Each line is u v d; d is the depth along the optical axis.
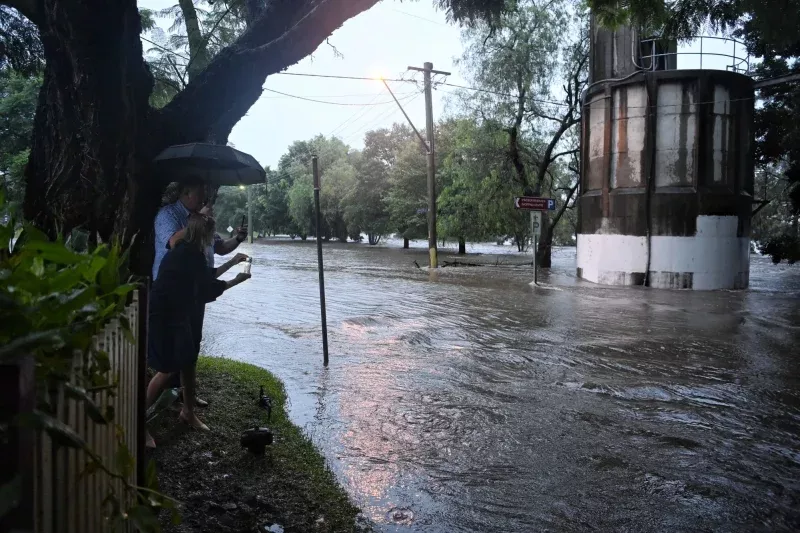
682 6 7.75
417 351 9.87
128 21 5.33
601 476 5.03
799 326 13.05
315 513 4.14
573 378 8.27
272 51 5.87
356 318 13.09
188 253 4.98
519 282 22.81
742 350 10.35
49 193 5.20
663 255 22.31
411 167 49.69
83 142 5.12
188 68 8.64
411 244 71.44
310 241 83.44
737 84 22.27
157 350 4.91
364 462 5.21
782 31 6.97
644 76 22.39
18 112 19.72
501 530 4.10
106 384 2.04
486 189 31.22
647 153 22.55
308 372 8.30
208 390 6.67
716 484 4.90
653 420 6.52
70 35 4.76
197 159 5.39
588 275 24.36
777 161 26.61
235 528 3.79
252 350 9.73
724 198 22.09
